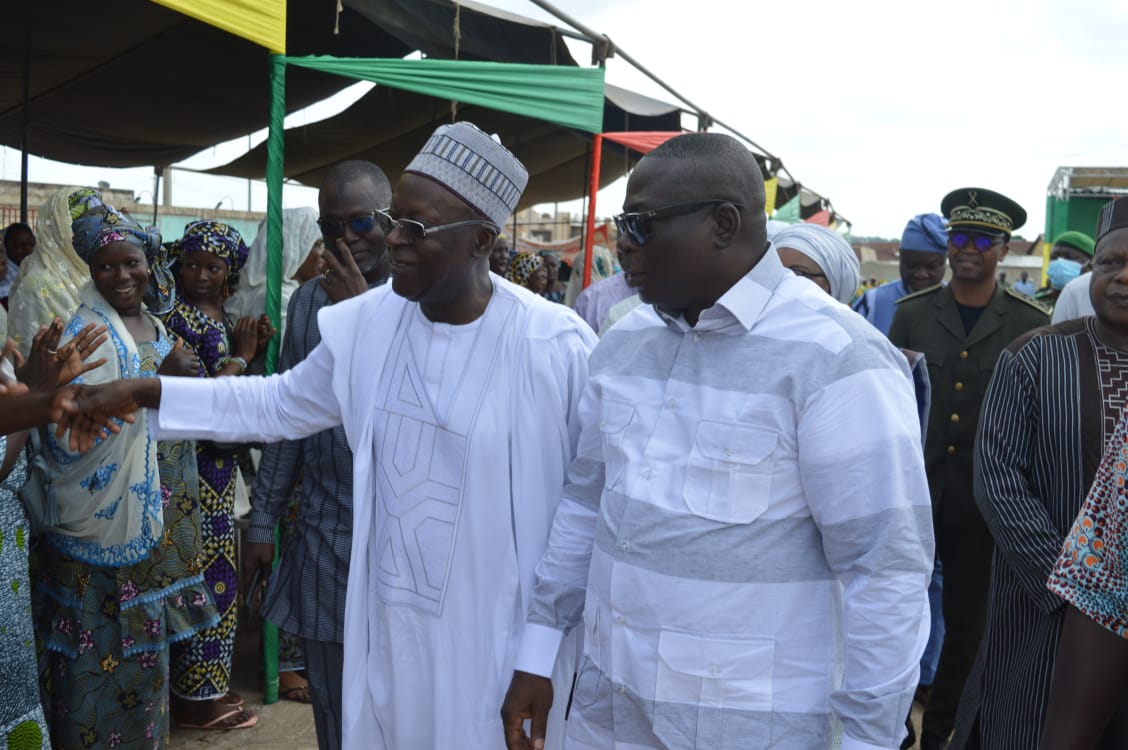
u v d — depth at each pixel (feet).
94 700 10.32
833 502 5.53
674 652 5.70
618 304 15.24
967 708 8.74
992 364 13.30
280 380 8.21
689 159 5.78
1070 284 14.10
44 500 9.86
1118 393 7.99
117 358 9.94
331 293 10.13
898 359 5.78
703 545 5.65
